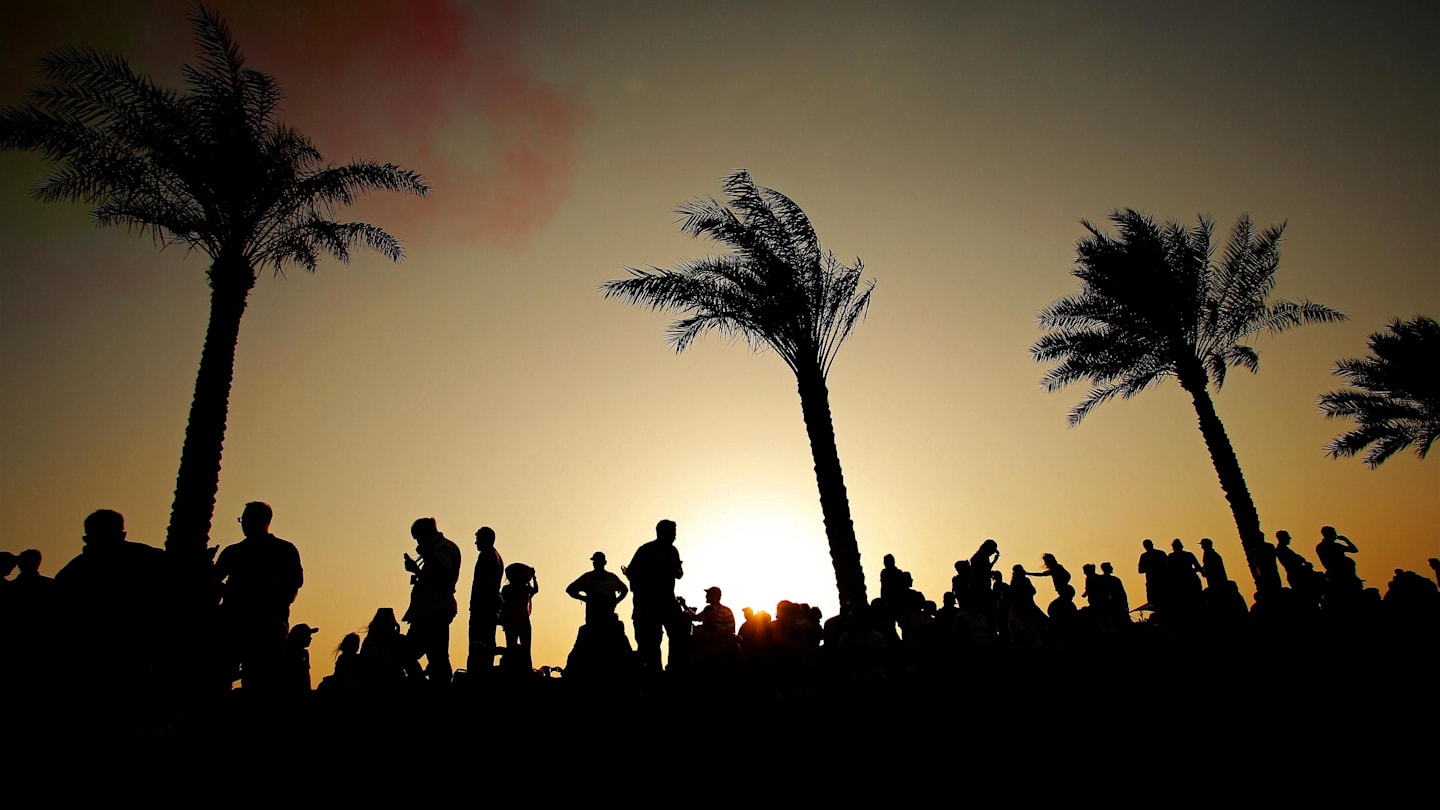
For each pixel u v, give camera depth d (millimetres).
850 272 17828
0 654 4895
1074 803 5277
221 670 6441
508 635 9562
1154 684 8641
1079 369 24125
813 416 16172
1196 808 5102
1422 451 28172
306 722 6969
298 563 7086
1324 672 8617
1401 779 5266
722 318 17609
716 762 6418
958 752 6500
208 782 5195
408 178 17141
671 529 9773
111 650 5039
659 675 8930
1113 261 22828
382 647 9570
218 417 13391
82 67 14047
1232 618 13328
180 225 14992
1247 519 20359
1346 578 13391
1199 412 22000
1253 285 22922
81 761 4777
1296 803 5043
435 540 8930
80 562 5273
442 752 6398
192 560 6637
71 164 14133
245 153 15188
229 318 14141
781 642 9875
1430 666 8227
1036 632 12633
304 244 16688
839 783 5875
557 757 6422
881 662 9125
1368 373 28656
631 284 17531
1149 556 15125
